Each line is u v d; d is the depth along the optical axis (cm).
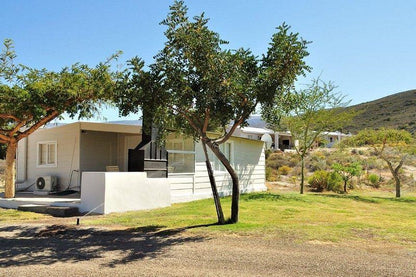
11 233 812
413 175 2423
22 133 1298
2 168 2544
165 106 847
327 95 1823
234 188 887
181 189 1386
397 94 8619
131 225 880
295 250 636
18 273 535
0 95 1061
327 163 2744
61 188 1552
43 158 1647
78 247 686
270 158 3184
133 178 1145
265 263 567
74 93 1101
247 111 854
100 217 998
